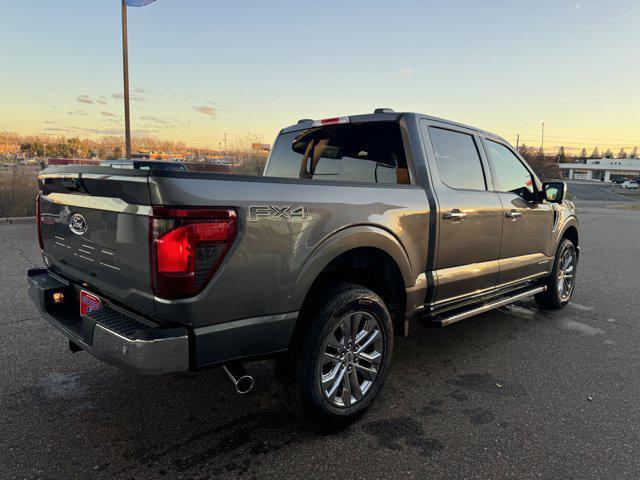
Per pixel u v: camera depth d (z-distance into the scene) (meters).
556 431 2.78
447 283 3.49
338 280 2.86
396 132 3.47
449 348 4.17
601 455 2.54
